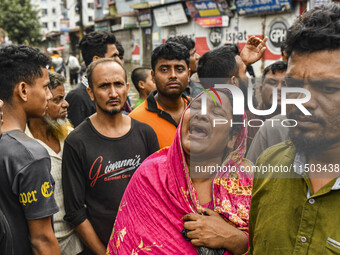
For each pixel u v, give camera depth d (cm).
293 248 88
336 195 82
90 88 187
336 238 81
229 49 216
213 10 1190
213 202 115
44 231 136
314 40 75
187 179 113
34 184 133
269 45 1006
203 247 107
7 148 133
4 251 118
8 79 144
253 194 102
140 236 117
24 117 150
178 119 224
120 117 186
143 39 1831
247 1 1013
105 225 176
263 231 95
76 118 275
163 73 214
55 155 188
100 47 294
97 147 177
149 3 1584
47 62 155
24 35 3136
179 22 1427
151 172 126
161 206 117
